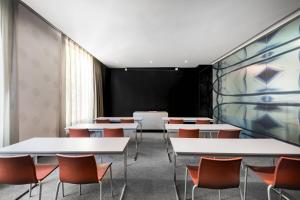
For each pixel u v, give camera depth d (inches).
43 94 165.8
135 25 157.8
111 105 362.0
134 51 243.9
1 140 119.8
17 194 107.8
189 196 106.1
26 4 127.8
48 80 173.0
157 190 112.7
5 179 80.2
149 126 326.0
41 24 161.6
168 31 172.1
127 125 179.3
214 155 87.8
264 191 112.7
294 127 140.0
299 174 74.9
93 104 290.4
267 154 87.4
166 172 140.3
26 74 144.4
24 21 141.4
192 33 176.6
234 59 243.6
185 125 178.4
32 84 151.4
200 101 337.7
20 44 137.8
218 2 119.5
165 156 178.4
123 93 360.8
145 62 314.3
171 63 322.0
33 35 151.9
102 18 144.9
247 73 210.7
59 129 191.8
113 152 89.4
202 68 335.9
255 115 193.8
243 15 137.7
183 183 122.2
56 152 88.7
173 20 147.6
